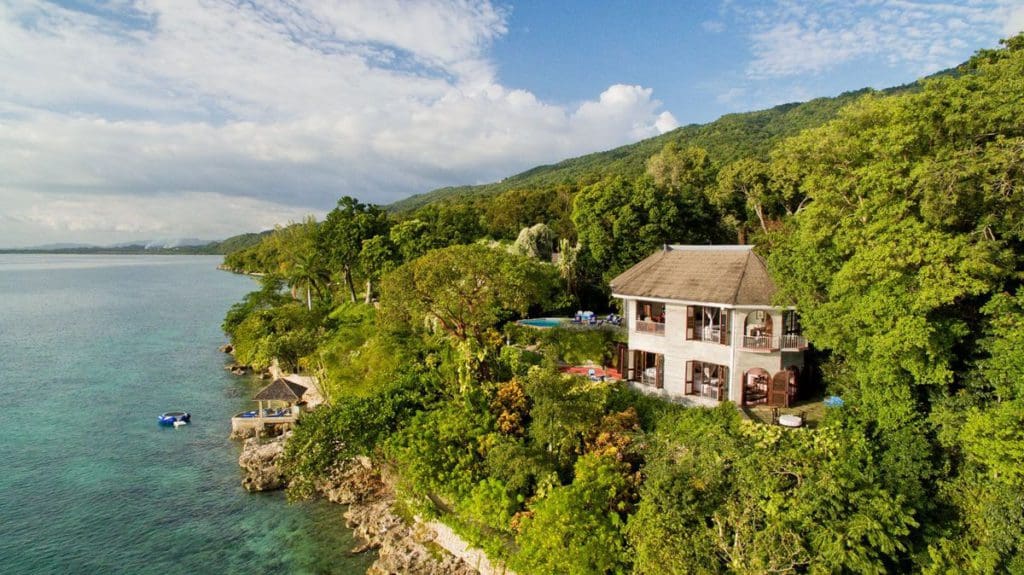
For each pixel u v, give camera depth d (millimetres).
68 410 53906
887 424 24734
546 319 55375
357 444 33969
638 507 25078
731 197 65562
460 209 99500
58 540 31812
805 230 28203
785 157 47250
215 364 73875
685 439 27312
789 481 22125
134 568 29469
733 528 22031
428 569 28375
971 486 22406
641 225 56250
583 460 26969
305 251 88750
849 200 27359
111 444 45625
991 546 20625
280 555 30922
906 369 24141
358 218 83125
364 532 32750
